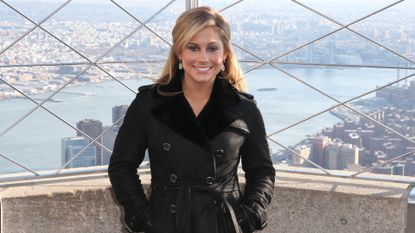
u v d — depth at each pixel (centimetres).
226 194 251
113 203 355
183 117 249
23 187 352
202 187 246
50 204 345
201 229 242
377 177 362
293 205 351
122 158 260
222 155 250
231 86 259
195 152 247
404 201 330
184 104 250
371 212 336
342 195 340
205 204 245
